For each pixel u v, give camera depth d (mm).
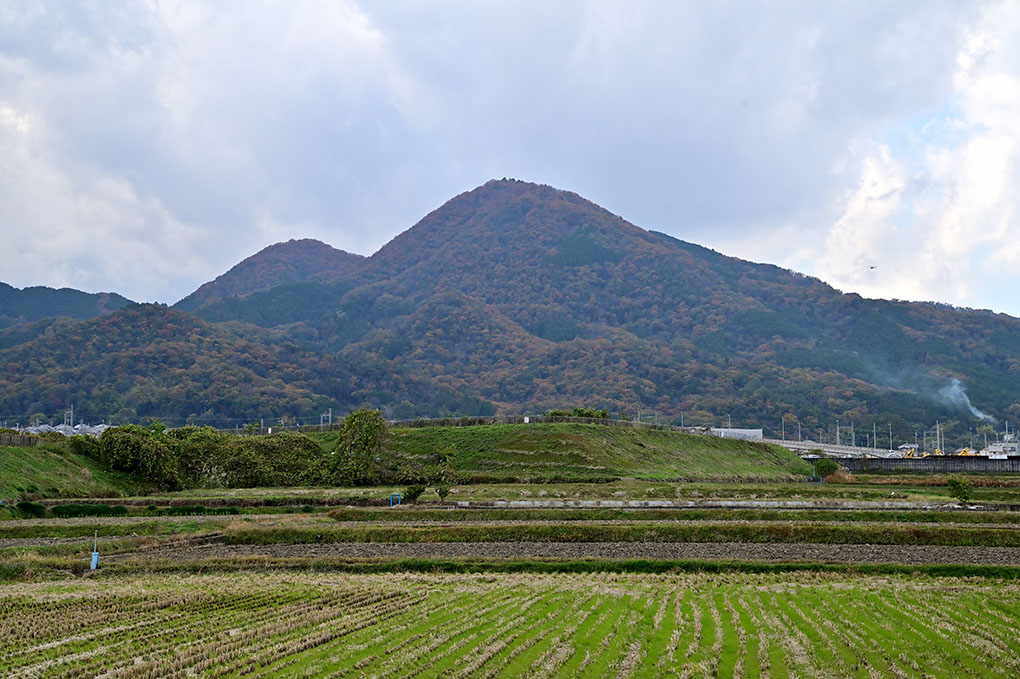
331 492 99062
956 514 73938
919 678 32219
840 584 51469
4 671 33875
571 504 84188
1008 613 43281
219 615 43281
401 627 40406
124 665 34438
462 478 110312
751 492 94438
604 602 45906
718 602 46062
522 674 32906
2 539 67375
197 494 98250
